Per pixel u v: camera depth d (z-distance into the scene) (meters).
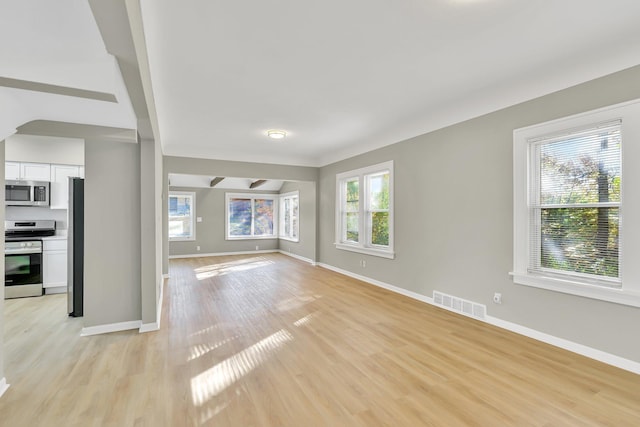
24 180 4.41
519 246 3.00
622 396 1.98
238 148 5.80
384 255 4.83
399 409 1.86
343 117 3.94
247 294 4.54
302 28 2.05
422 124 4.09
